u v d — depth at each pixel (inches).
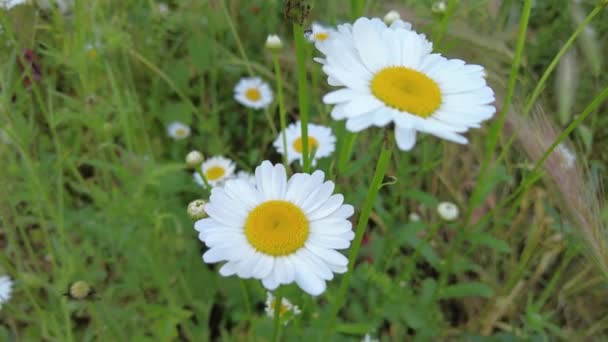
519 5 12.6
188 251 12.4
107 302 11.1
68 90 13.4
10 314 11.4
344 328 8.7
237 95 15.3
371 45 6.3
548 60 12.8
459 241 11.2
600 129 12.4
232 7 16.0
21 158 11.7
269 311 10.4
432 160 13.1
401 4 12.3
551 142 9.6
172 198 12.8
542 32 12.8
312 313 10.9
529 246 11.3
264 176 7.0
